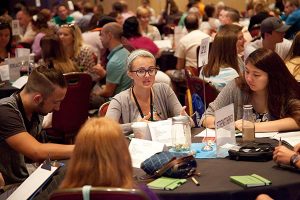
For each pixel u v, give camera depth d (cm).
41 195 228
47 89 273
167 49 736
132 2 1502
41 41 474
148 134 269
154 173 221
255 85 304
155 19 1285
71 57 548
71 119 454
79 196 154
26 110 278
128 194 151
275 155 235
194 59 636
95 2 1488
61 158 270
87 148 159
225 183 212
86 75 450
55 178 237
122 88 515
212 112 319
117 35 514
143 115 315
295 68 437
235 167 234
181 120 260
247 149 248
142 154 247
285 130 294
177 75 580
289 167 229
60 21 1059
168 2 1171
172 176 218
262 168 232
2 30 559
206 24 910
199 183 213
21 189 231
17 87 464
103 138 159
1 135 272
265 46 527
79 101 454
